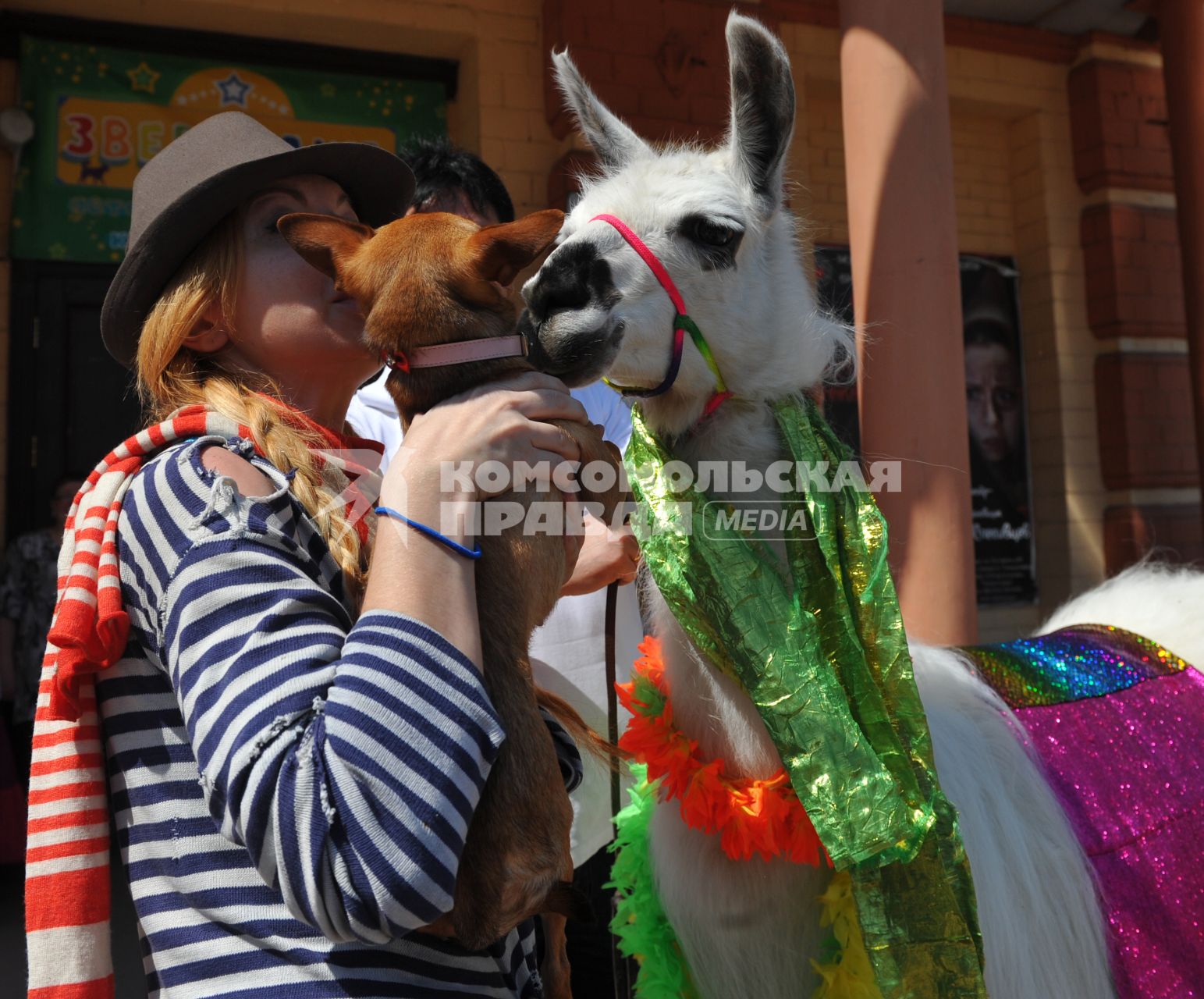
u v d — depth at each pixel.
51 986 1.02
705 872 1.43
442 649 0.96
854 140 3.69
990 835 1.51
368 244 1.24
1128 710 1.85
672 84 5.45
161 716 1.04
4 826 4.32
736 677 1.36
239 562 0.98
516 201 5.58
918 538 3.48
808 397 1.56
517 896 1.02
